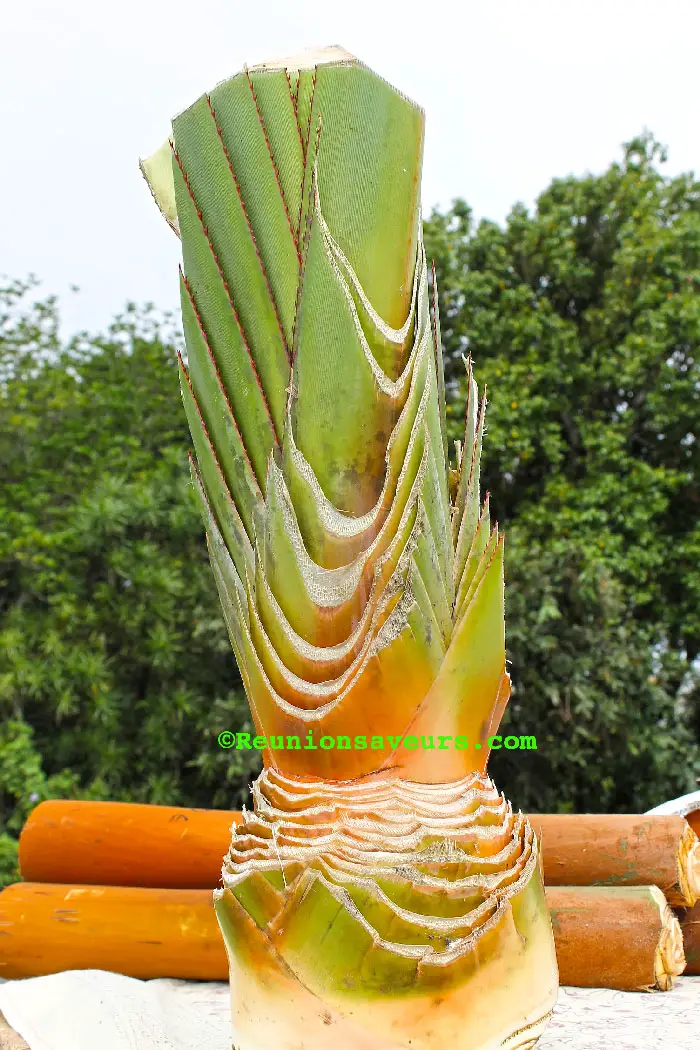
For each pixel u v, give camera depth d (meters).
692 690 8.22
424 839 1.26
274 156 1.31
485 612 1.31
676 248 8.67
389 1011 1.23
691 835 2.87
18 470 8.09
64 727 7.27
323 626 1.28
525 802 7.05
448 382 9.55
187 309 1.39
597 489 8.12
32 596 7.40
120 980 2.51
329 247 1.25
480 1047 1.25
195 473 1.46
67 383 8.89
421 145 1.35
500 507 9.51
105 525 6.89
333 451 1.28
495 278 9.34
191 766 7.12
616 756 7.13
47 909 2.90
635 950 2.53
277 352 1.32
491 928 1.26
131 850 3.12
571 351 8.88
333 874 1.24
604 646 7.02
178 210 1.40
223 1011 2.52
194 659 7.13
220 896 1.34
